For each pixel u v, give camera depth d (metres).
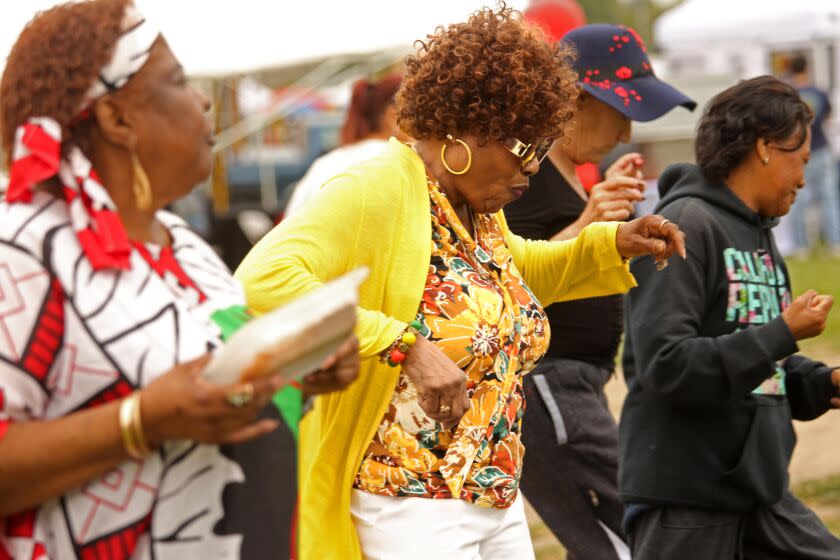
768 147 3.56
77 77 1.92
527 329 2.97
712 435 3.52
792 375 3.78
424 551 2.81
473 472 2.87
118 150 2.00
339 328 1.84
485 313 2.83
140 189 2.01
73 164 1.93
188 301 2.05
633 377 3.70
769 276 3.61
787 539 3.61
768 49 17.89
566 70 2.92
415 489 2.83
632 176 3.94
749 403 3.53
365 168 2.83
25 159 1.90
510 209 4.13
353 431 2.85
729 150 3.57
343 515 2.86
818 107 14.74
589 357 4.24
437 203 2.88
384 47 12.70
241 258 11.98
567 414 4.15
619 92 4.14
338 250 2.75
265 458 2.07
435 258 2.86
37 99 1.94
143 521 1.95
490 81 2.79
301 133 15.04
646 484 3.58
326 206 2.76
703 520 3.55
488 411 2.86
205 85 12.84
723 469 3.52
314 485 2.88
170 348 1.92
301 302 1.81
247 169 13.09
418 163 2.89
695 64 18.48
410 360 2.69
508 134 2.82
